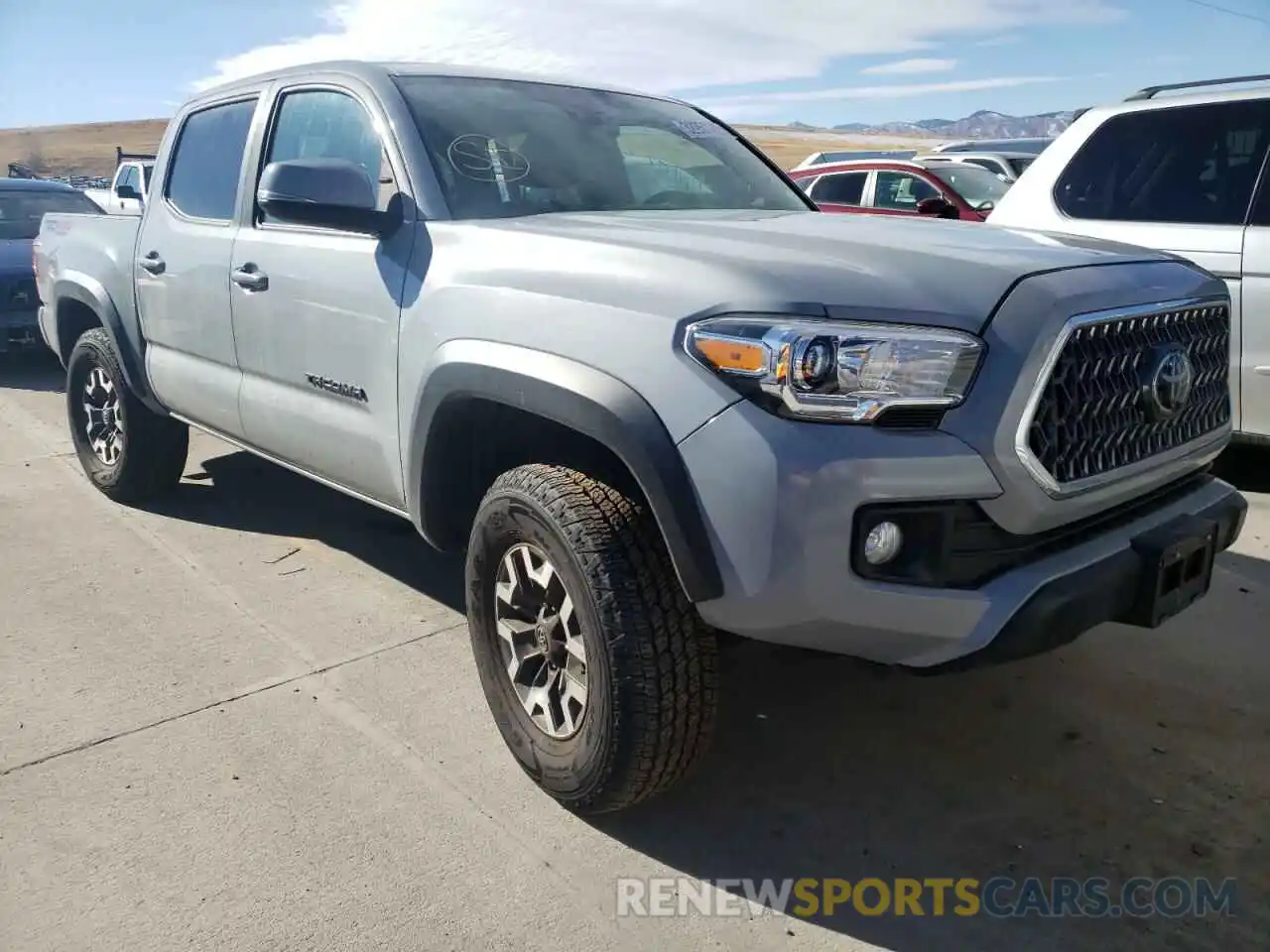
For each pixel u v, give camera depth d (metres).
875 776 2.89
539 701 2.72
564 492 2.49
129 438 4.87
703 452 2.19
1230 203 4.76
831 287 2.21
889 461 2.10
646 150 3.69
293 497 5.25
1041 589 2.20
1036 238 2.75
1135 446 2.47
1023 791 2.81
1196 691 3.31
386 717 3.15
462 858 2.53
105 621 3.79
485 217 3.08
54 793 2.75
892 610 2.14
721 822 2.69
